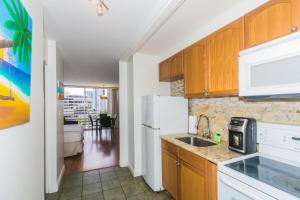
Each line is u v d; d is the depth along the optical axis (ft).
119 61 11.89
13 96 3.12
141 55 10.32
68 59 12.00
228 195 4.23
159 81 10.72
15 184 3.33
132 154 10.58
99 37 8.12
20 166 3.55
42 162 5.11
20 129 3.55
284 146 4.63
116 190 8.41
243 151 5.17
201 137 7.82
